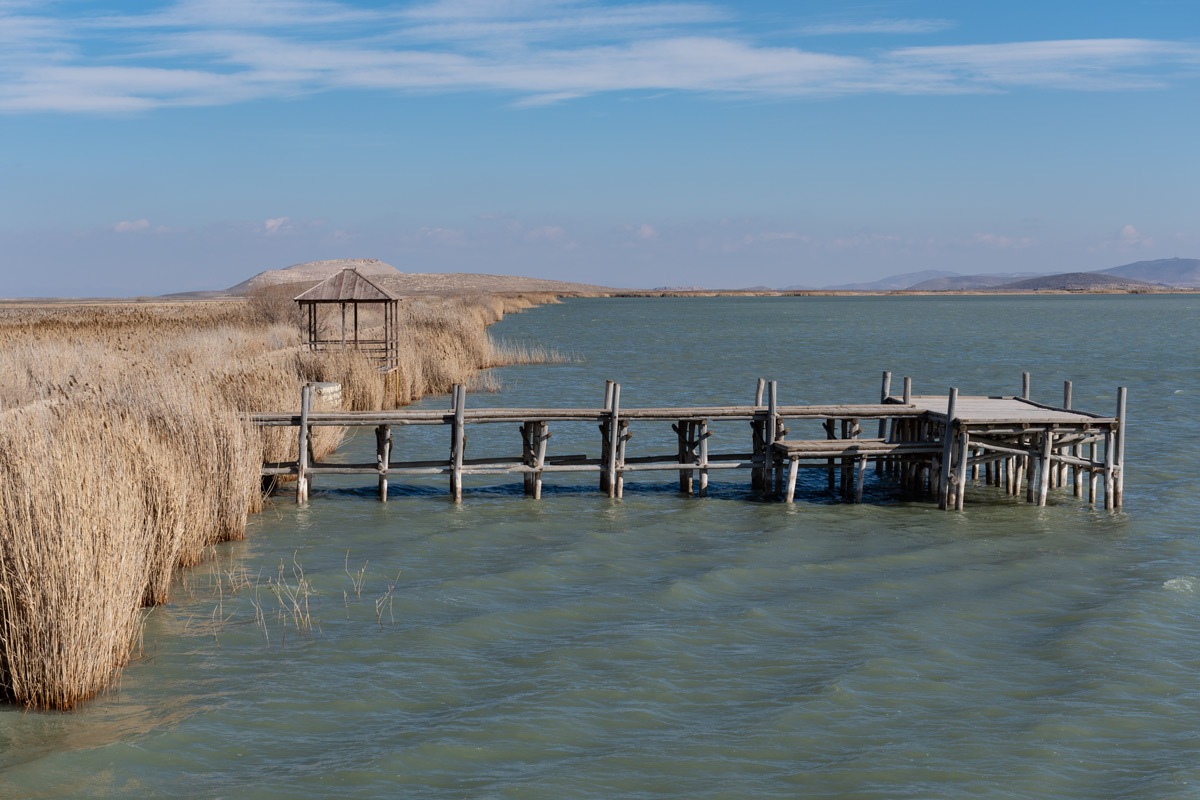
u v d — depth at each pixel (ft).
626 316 394.11
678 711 35.86
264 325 182.50
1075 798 30.17
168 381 65.00
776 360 180.14
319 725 34.24
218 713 34.65
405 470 69.00
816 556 56.75
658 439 94.22
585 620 45.44
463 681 38.22
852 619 45.85
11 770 30.25
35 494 35.58
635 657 40.70
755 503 70.28
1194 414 110.83
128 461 46.93
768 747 33.14
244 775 30.71
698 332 275.80
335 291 121.90
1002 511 67.92
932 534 61.72
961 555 57.00
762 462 72.23
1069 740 33.88
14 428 43.11
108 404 57.77
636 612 46.52
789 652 41.55
